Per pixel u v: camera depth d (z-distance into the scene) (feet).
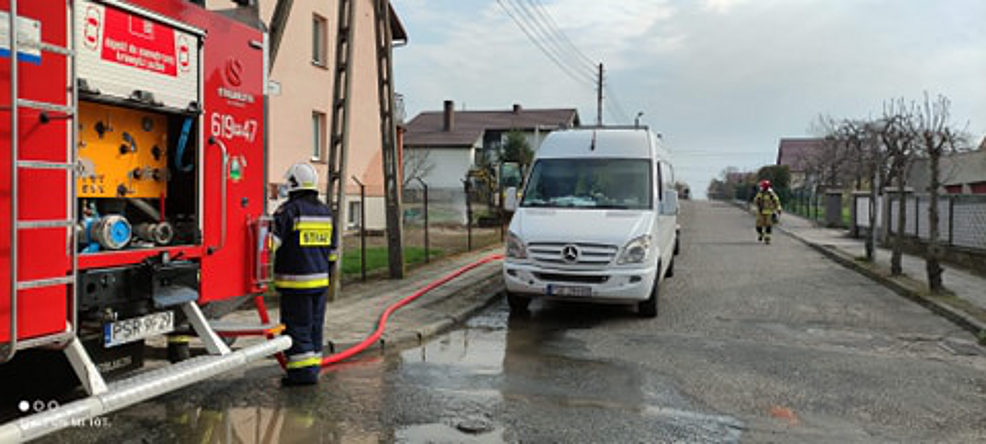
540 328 28.07
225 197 17.51
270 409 17.04
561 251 28.78
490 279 40.01
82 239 14.28
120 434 15.02
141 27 14.94
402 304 30.55
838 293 37.09
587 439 15.42
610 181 32.42
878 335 26.91
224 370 15.75
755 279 42.27
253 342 22.72
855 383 20.31
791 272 45.65
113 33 14.20
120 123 15.76
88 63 13.61
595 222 29.76
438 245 58.95
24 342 11.76
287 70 61.72
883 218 62.39
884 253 55.62
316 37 67.56
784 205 150.82
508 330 27.63
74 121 12.55
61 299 12.50
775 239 73.31
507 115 184.03
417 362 22.22
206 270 17.01
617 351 23.99
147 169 16.53
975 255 43.45
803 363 22.53
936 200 34.91
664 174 36.24
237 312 27.63
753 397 18.84
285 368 19.21
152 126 16.63
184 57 16.20
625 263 28.48
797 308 32.63
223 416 16.42
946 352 24.27
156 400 17.49
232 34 17.84
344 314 28.37
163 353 19.34
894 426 16.71
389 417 16.62
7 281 11.34
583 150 33.99
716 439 15.58
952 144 72.49
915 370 21.83
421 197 96.78
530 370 21.34
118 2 14.20
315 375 19.17
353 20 31.78
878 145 72.79
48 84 12.09
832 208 89.76
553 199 32.42
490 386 19.51
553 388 19.40
